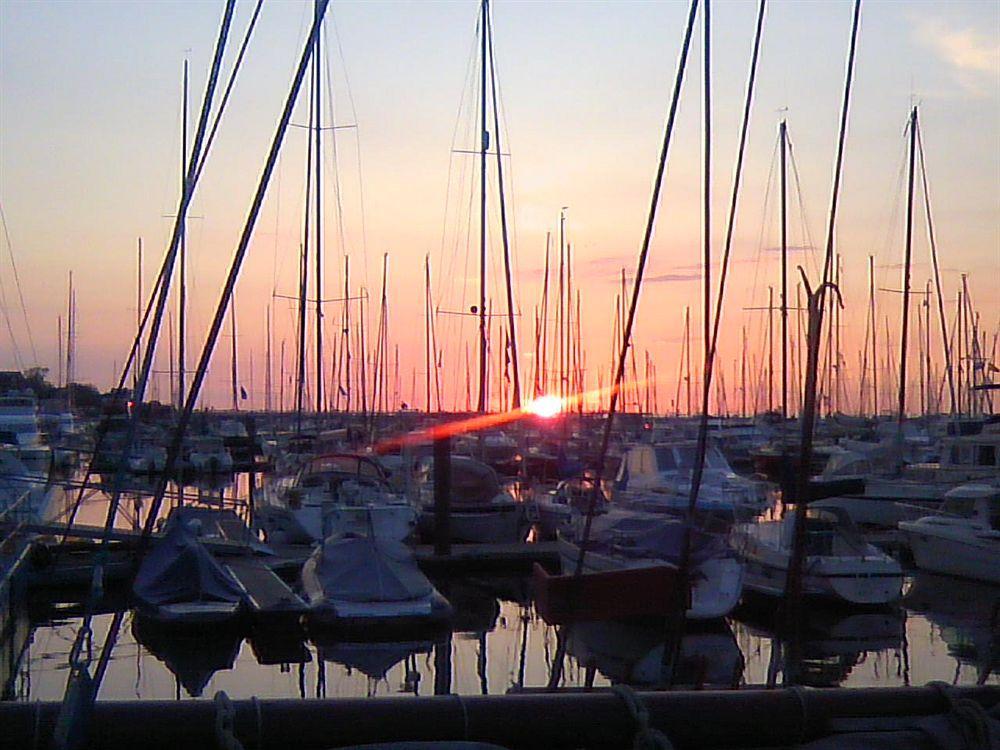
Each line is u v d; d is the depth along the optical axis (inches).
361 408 2181.3
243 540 1045.2
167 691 681.6
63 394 2440.9
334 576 832.3
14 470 1247.5
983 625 863.7
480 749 246.4
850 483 1310.3
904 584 994.1
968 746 263.1
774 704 282.5
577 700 276.2
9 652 735.1
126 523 1168.8
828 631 852.0
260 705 264.4
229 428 2945.4
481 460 1466.5
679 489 1101.7
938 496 1298.0
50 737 252.5
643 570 772.6
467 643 823.7
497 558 1098.7
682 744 277.4
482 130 1358.3
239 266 234.2
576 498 1230.9
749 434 2138.3
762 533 951.6
